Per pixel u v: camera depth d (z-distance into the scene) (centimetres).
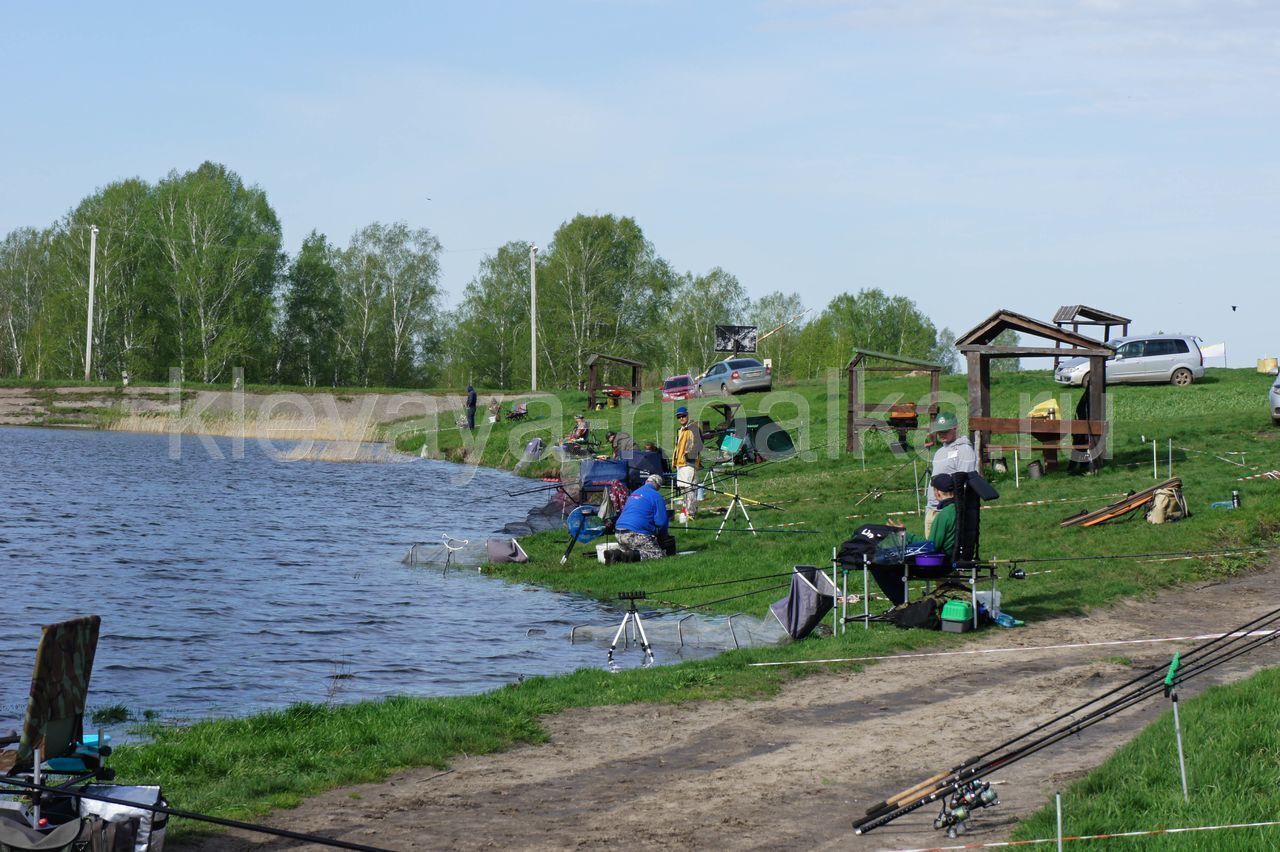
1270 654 1351
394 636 1688
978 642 1479
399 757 1002
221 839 809
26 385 7131
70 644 766
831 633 1585
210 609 1856
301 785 928
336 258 10400
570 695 1244
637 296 10356
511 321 10756
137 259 8762
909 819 859
